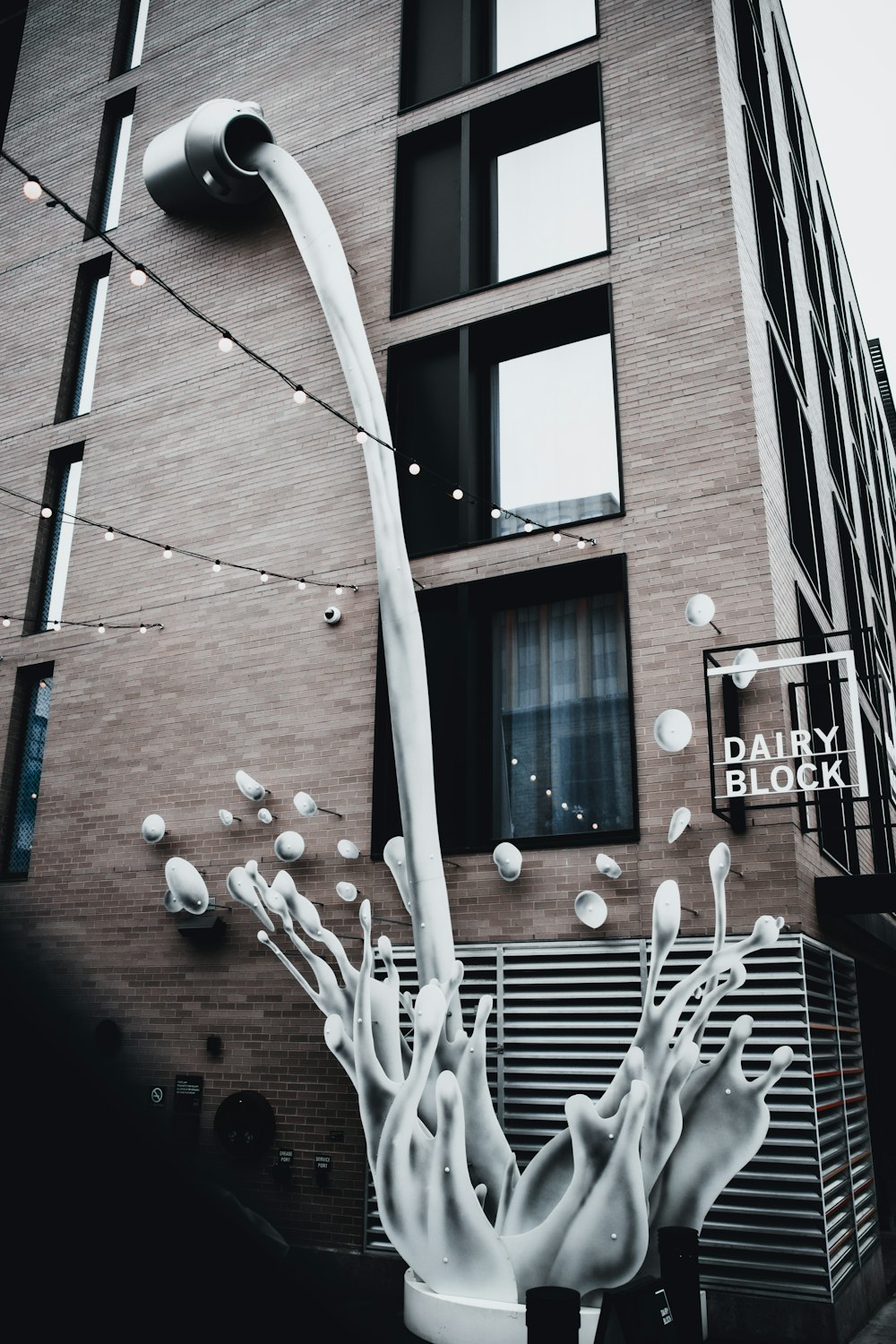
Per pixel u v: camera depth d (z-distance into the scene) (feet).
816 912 33.88
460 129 46.73
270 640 43.50
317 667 41.96
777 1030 30.99
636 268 40.16
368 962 28.96
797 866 31.78
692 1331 23.48
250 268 49.67
